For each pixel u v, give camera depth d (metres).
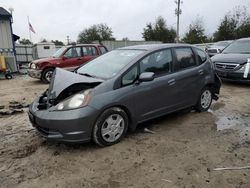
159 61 4.96
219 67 9.42
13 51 15.78
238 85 9.42
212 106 6.58
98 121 4.04
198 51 5.89
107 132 4.19
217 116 5.78
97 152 4.05
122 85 4.34
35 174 3.51
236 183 3.24
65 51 11.51
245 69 8.80
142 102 4.57
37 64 11.27
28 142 4.52
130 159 3.84
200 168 3.58
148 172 3.50
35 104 4.45
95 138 4.07
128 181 3.31
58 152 4.09
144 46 5.20
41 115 3.98
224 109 6.33
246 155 3.94
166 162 3.75
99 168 3.62
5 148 4.31
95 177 3.41
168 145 4.28
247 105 6.71
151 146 4.25
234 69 9.00
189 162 3.74
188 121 5.44
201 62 5.84
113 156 3.93
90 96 3.99
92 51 12.05
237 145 4.30
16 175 3.49
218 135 4.71
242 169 3.55
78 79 4.24
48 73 11.37
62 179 3.38
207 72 5.86
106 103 4.06
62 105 3.94
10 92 9.41
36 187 3.23
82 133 3.90
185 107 5.52
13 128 5.25
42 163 3.78
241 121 5.46
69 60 11.48
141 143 4.36
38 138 4.66
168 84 4.96
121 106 4.30
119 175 3.44
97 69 4.88
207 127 5.10
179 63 5.32
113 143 4.29
